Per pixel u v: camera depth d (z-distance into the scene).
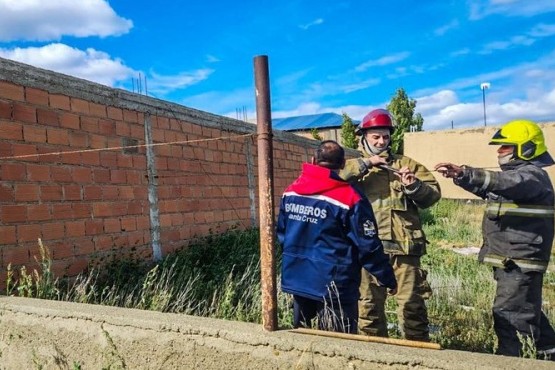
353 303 3.00
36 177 4.80
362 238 2.87
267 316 2.34
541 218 3.13
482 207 17.56
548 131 19.53
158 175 6.48
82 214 5.27
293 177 10.76
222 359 2.36
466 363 1.89
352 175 3.62
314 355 2.16
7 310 2.97
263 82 2.36
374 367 2.04
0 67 4.53
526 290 3.16
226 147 8.12
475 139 21.22
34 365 2.88
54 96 5.08
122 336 2.61
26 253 4.62
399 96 27.44
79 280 5.07
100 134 5.62
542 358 3.34
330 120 41.94
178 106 6.99
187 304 4.66
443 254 8.91
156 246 6.31
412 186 3.51
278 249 6.37
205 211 7.43
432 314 4.98
